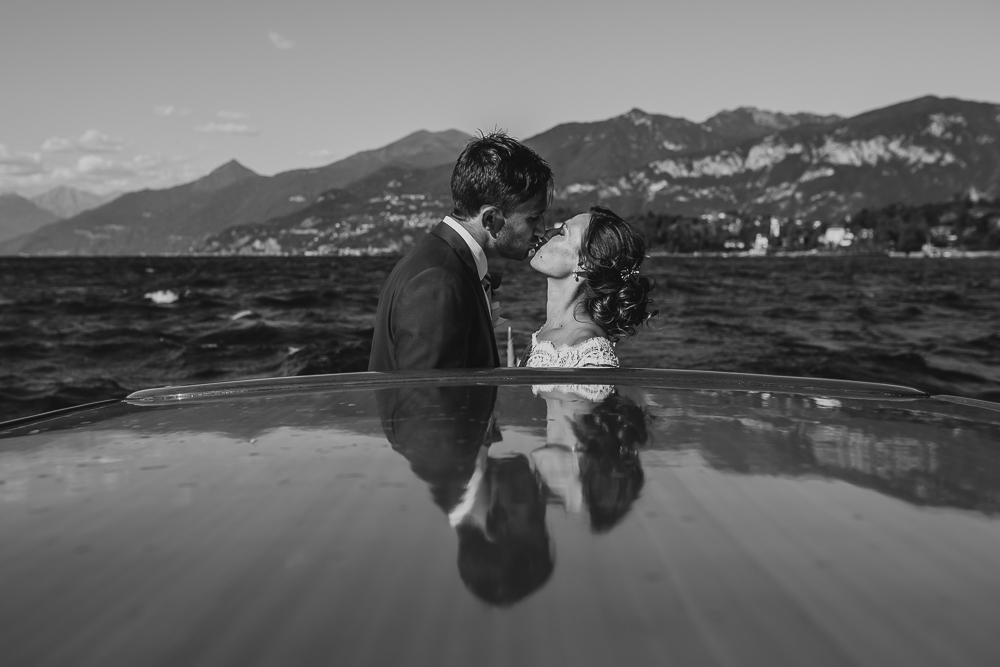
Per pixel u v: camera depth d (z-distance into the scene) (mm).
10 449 627
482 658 272
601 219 1980
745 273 45500
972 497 466
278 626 298
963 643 287
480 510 431
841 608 314
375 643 283
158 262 82250
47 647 286
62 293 22797
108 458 583
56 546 389
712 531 399
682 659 272
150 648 283
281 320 13016
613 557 363
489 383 906
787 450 578
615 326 2018
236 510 440
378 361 1911
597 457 547
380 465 532
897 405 814
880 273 49219
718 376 969
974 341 9805
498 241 1966
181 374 7500
